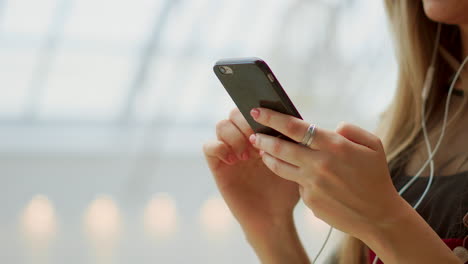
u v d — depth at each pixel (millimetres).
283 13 11531
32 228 6805
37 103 11727
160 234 6566
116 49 11680
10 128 11430
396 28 1605
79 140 11344
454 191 1323
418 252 1068
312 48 11438
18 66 11531
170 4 11359
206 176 10242
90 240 6289
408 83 1575
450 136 1436
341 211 1075
